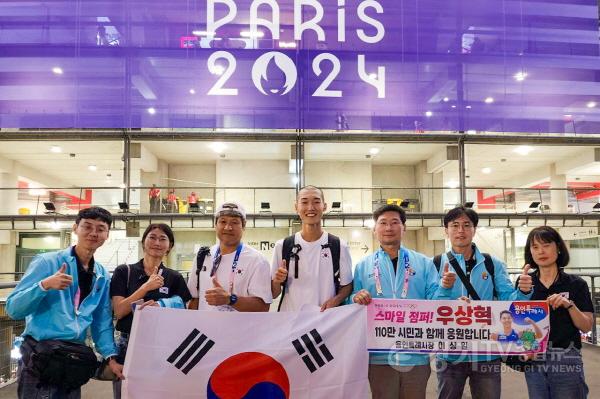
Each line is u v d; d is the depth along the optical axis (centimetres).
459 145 1125
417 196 1622
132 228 1133
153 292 286
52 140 1095
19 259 1784
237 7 857
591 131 900
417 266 296
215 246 308
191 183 1573
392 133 1109
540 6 910
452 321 277
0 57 852
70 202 1880
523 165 1628
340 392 268
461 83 884
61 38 863
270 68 852
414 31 873
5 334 507
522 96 895
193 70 858
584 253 1825
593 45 913
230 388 265
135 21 866
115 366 264
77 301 260
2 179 1470
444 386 285
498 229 1816
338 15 858
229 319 271
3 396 438
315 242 302
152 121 853
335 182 1553
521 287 275
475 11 899
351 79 856
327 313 277
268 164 1527
